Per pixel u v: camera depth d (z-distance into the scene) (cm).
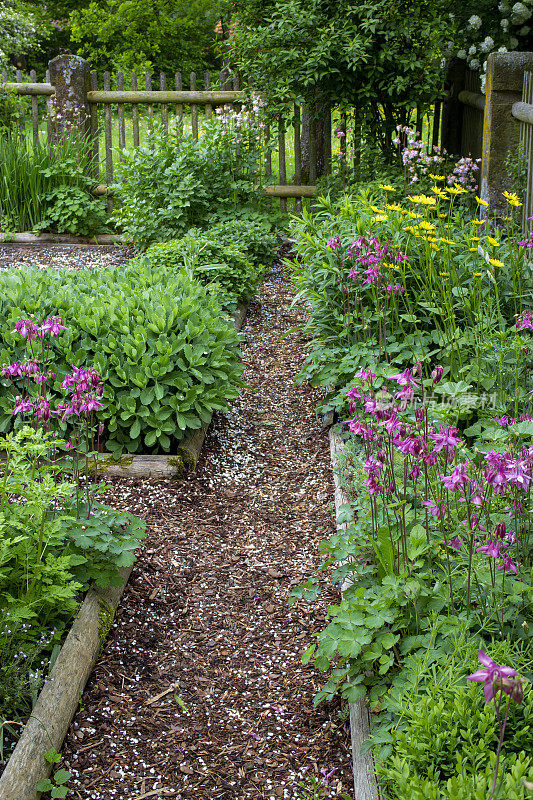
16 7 1747
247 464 462
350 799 231
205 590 343
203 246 704
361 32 832
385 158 866
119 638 307
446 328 450
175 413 451
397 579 252
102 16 1720
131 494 411
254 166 845
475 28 899
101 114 1602
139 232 818
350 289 496
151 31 1716
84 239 924
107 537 303
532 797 163
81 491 341
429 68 834
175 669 296
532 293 471
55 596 268
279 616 328
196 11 1712
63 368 448
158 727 266
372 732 240
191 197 811
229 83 1062
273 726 270
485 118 663
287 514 407
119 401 438
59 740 247
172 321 462
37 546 281
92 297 490
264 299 752
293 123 911
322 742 262
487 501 264
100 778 243
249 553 372
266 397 556
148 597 334
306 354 627
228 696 284
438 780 194
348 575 297
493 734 199
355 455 415
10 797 218
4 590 279
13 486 287
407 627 256
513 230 524
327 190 865
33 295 486
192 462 440
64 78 957
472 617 248
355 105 862
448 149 1023
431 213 618
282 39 837
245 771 251
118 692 279
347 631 245
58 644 281
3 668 252
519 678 189
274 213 884
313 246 521
